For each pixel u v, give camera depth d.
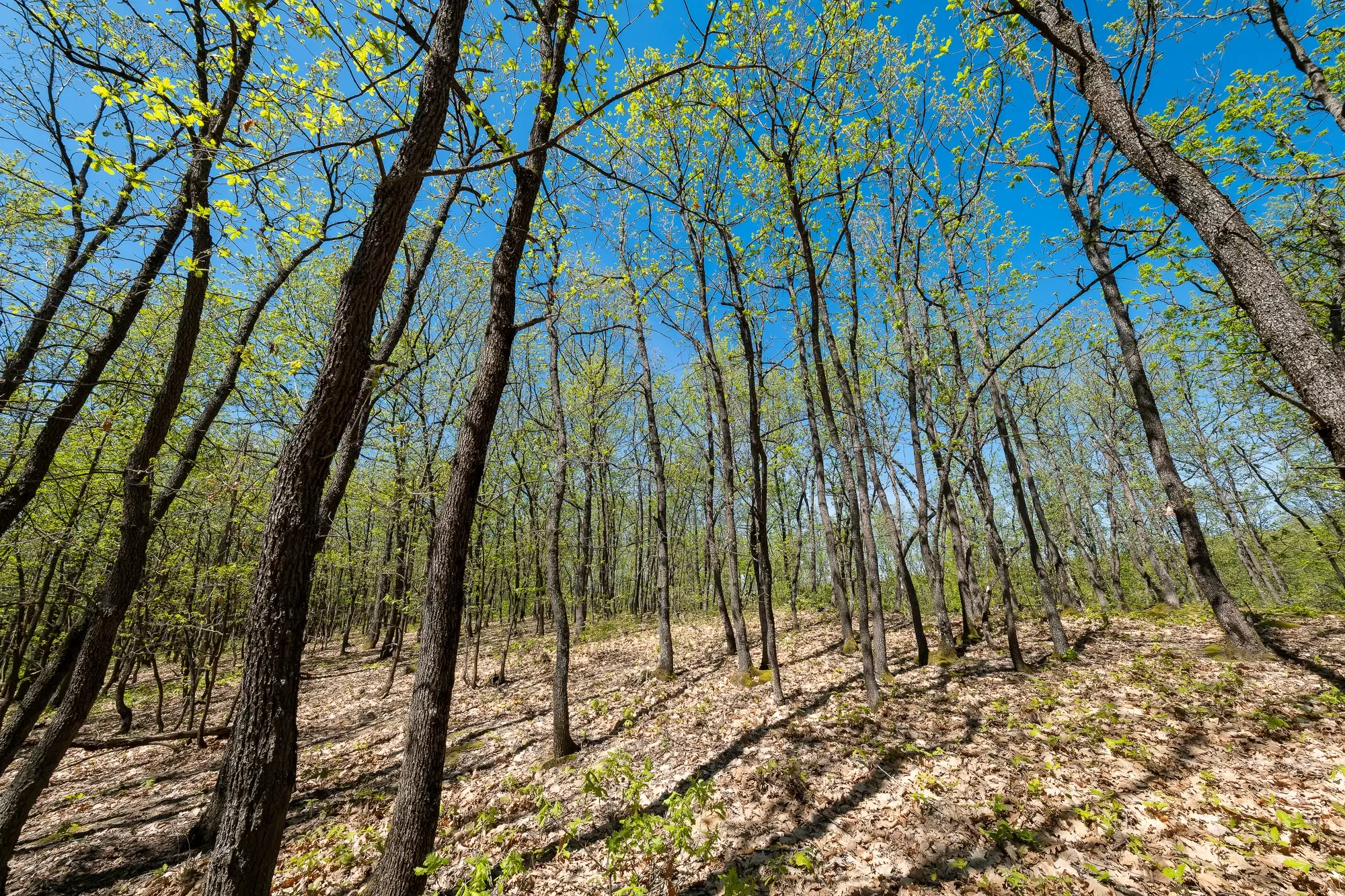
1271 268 3.28
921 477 10.57
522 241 4.81
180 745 9.88
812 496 22.48
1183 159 3.66
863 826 4.60
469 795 6.58
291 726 2.75
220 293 6.32
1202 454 18.83
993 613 16.02
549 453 12.82
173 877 5.52
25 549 7.70
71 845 6.29
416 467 10.99
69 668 5.42
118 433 7.77
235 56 4.89
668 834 4.09
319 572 13.87
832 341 9.10
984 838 4.14
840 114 7.85
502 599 17.25
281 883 5.10
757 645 13.90
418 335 10.86
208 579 9.48
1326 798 4.01
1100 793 4.46
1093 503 23.67
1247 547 20.78
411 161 3.09
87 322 7.08
